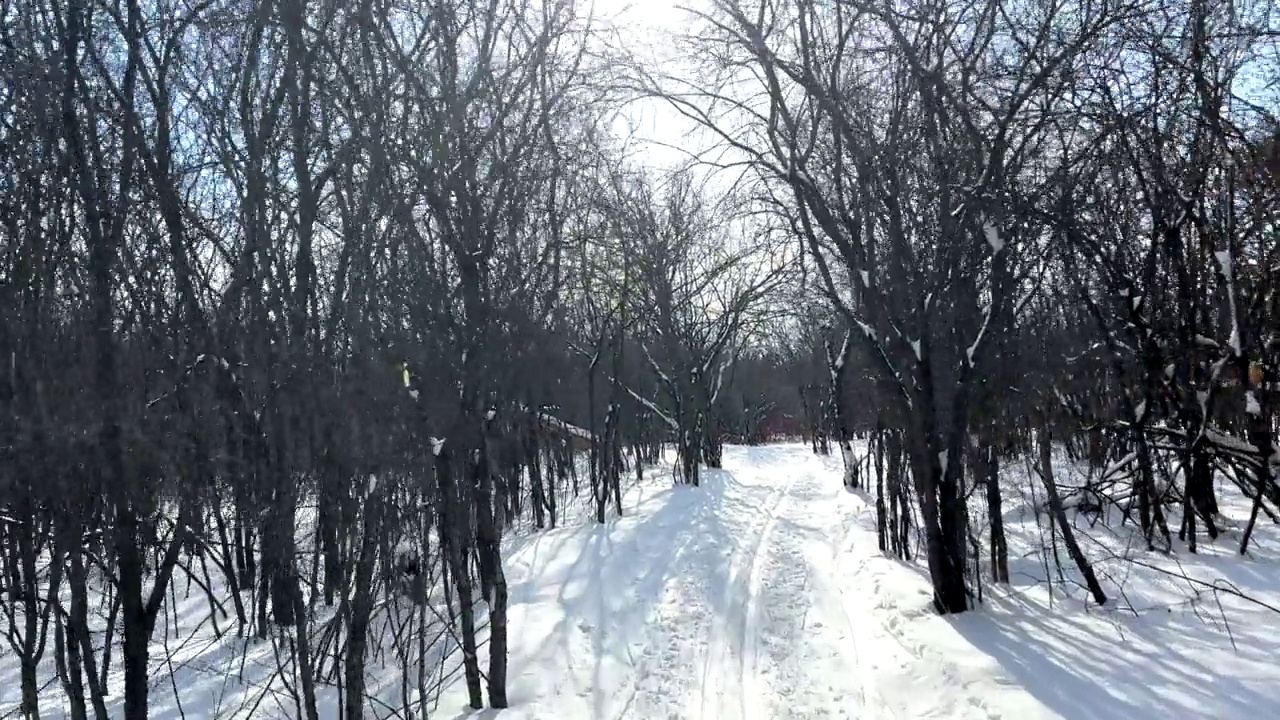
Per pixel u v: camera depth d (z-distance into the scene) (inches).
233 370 168.2
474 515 258.8
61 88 165.6
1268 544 311.4
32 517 176.4
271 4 167.6
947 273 278.2
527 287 229.9
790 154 293.0
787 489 754.2
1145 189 278.7
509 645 272.1
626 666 256.8
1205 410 265.1
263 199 167.6
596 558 412.2
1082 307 313.7
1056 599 278.5
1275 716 171.5
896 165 283.3
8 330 165.9
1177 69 265.0
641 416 922.1
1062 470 420.5
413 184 193.2
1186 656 209.2
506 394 245.3
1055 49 270.2
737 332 1055.0
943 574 282.5
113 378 169.3
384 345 185.9
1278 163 255.8
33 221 169.5
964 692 210.4
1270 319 270.1
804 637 289.6
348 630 183.6
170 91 173.0
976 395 296.5
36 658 208.1
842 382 683.4
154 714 230.5
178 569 422.6
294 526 172.2
